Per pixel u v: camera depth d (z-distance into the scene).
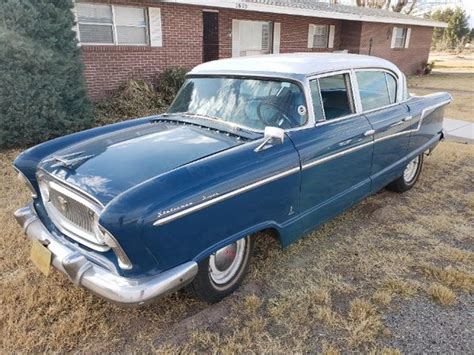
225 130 2.89
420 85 16.62
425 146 4.70
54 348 2.36
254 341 2.39
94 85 9.57
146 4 10.02
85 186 2.26
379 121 3.69
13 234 3.60
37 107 6.47
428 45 22.73
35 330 2.47
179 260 2.21
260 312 2.64
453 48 54.81
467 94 13.61
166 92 10.17
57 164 2.55
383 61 4.05
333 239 3.61
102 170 2.39
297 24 15.35
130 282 2.09
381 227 3.85
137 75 10.35
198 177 2.26
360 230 3.79
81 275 2.19
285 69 3.11
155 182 2.12
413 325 2.52
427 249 3.45
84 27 9.21
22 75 6.24
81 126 7.27
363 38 17.62
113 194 2.15
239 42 13.59
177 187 2.15
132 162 2.45
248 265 2.91
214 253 2.46
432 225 3.87
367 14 17.70
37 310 2.64
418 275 3.06
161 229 2.05
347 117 3.39
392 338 2.41
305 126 2.98
